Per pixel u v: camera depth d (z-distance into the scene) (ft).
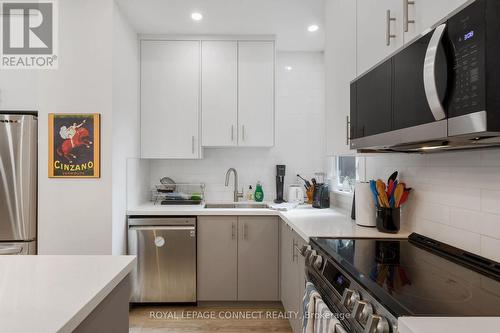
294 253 6.84
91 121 7.54
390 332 2.64
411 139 3.52
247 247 8.86
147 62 9.62
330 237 5.29
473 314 2.50
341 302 3.47
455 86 2.81
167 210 8.67
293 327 7.00
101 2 7.61
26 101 7.63
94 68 7.59
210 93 9.73
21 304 2.64
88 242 7.59
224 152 10.85
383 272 3.58
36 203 7.63
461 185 4.34
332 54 6.93
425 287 3.12
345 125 6.12
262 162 10.94
